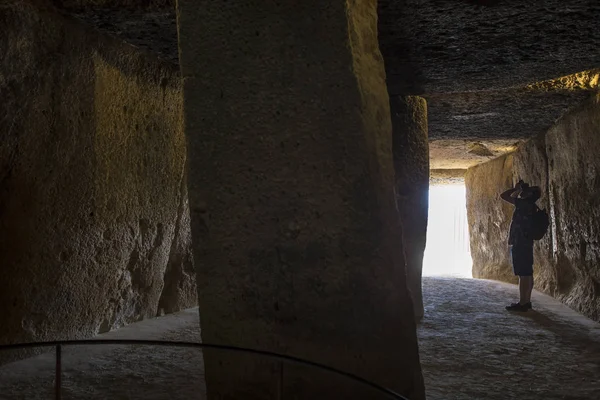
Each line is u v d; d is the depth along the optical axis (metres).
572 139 7.35
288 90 2.84
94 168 4.98
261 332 2.89
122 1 4.31
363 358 2.81
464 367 4.19
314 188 2.83
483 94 6.79
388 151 2.91
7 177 4.15
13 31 3.99
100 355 4.46
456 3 4.12
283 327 2.87
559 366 4.24
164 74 5.88
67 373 3.97
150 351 4.61
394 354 2.81
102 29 4.80
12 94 4.06
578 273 7.25
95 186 5.02
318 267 2.84
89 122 4.86
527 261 6.78
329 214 2.82
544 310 6.88
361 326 2.82
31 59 4.17
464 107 7.41
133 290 5.87
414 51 5.23
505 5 4.16
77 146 4.75
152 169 5.88
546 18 4.39
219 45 2.89
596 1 4.07
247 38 2.87
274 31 2.85
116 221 5.36
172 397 3.49
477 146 10.59
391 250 2.82
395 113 6.59
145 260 5.95
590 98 6.62
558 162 8.04
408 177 6.53
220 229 2.91
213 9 2.89
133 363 4.24
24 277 4.37
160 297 6.50
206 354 2.95
